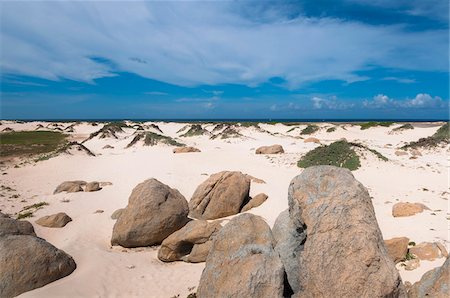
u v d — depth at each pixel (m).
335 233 8.05
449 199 17.72
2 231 13.16
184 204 15.20
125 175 26.05
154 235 14.27
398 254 11.05
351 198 8.45
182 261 13.09
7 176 28.14
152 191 14.65
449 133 41.91
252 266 8.61
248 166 28.00
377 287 7.43
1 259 10.62
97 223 16.64
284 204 18.08
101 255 13.07
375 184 21.75
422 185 21.38
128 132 63.50
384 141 47.66
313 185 9.15
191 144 43.62
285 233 9.88
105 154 38.78
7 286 10.25
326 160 27.47
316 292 7.87
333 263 7.80
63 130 80.62
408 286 9.53
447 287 7.60
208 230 12.94
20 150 43.69
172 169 27.00
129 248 14.35
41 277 10.74
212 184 17.33
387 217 14.98
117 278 11.48
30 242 11.26
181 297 10.48
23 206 19.95
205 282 9.16
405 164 27.47
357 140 48.16
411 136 50.59
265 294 8.27
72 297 9.95
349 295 7.48
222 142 46.16
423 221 13.95
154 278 11.65
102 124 95.12
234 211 17.08
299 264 8.83
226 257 9.29
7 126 85.69
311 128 59.25
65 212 18.12
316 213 8.45
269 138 48.28
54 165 31.45
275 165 28.42
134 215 14.25
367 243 7.81
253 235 9.88
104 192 21.64
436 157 30.78
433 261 10.80
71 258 12.16
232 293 8.36
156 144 41.84
